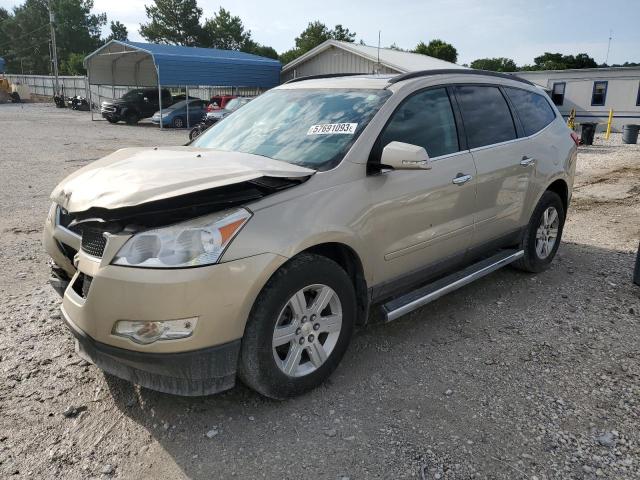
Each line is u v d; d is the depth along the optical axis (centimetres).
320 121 371
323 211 304
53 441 278
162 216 268
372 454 268
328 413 300
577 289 483
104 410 303
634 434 283
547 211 509
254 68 3019
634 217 788
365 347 375
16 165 1241
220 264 263
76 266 288
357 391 321
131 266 260
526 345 379
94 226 280
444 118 400
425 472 256
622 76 2742
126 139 1988
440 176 378
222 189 277
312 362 314
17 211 781
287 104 412
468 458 265
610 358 362
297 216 293
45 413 299
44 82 5366
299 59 2998
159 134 2283
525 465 260
